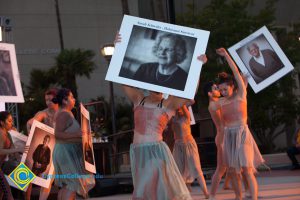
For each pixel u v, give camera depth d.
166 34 6.49
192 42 6.48
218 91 9.62
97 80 29.91
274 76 9.45
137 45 6.50
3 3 29.08
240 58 9.52
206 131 22.91
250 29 22.00
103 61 30.14
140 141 6.40
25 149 9.16
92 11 30.31
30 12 29.42
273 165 18.72
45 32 29.56
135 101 6.68
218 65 21.48
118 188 13.74
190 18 22.36
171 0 14.09
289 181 13.12
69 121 8.13
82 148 8.04
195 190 12.75
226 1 24.98
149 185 6.21
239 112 8.79
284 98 23.41
